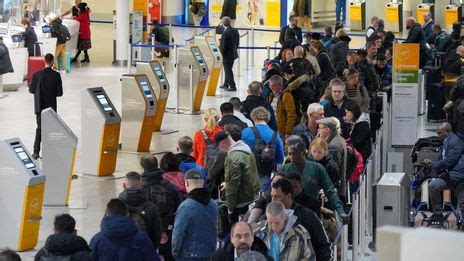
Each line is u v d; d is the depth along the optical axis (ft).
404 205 51.80
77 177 72.18
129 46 130.31
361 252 51.75
